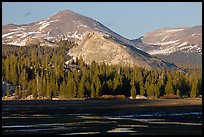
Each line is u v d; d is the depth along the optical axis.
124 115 162.12
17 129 113.19
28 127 117.69
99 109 199.25
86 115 161.75
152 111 183.88
